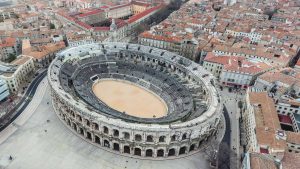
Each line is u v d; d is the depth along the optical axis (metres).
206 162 131.75
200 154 136.62
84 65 195.12
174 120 141.50
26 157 126.50
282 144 117.81
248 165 100.00
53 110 161.38
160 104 175.25
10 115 153.75
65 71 178.00
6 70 181.00
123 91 186.12
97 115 130.38
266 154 109.38
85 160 127.50
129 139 128.00
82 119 133.88
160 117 156.12
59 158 127.38
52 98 165.75
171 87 182.50
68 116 143.50
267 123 133.25
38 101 169.25
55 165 123.38
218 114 137.38
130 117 145.38
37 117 154.12
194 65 193.25
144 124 127.94
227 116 168.38
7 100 167.62
